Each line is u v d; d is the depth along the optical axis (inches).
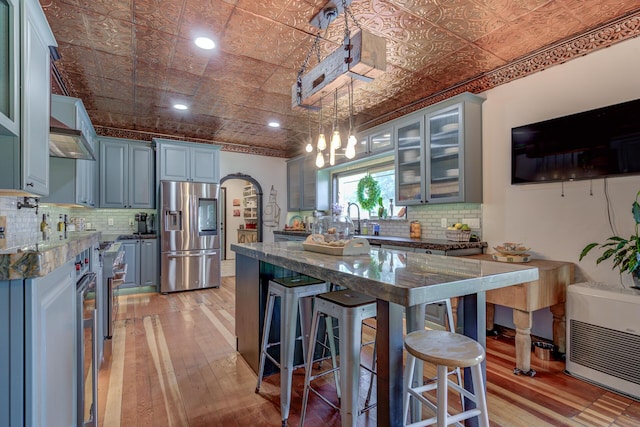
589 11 91.6
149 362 101.7
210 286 205.5
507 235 124.5
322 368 97.9
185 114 177.8
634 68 93.5
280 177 267.3
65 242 54.6
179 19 94.4
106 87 141.3
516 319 94.6
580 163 102.4
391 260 72.3
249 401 81.0
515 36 104.3
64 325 50.6
